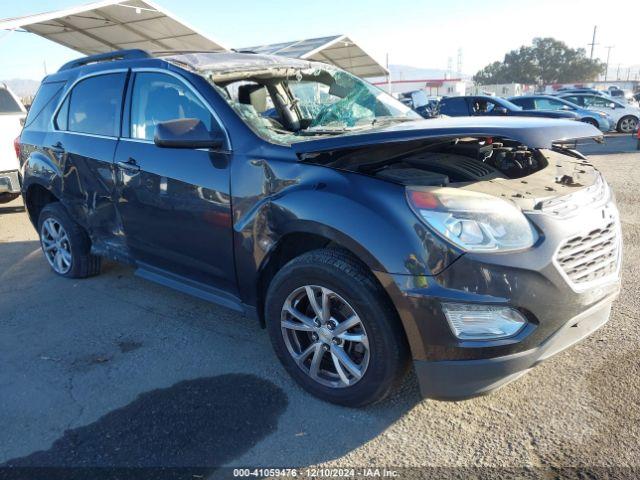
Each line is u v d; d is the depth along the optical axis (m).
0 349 3.60
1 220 7.44
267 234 2.88
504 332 2.32
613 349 3.20
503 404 2.76
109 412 2.84
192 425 2.70
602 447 2.41
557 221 2.45
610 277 2.68
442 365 2.40
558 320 2.41
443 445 2.49
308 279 2.69
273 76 3.88
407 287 2.36
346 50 18.14
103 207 4.02
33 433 2.69
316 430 2.63
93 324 3.92
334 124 3.73
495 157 3.27
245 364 3.29
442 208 2.38
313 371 2.83
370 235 2.43
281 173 2.84
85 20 13.51
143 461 2.46
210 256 3.27
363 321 2.53
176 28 14.30
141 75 3.75
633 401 2.71
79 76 4.34
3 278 5.02
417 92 19.33
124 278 4.84
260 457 2.46
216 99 3.25
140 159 3.58
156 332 3.76
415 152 3.20
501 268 2.29
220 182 3.09
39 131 4.70
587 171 3.21
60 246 4.86
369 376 2.59
